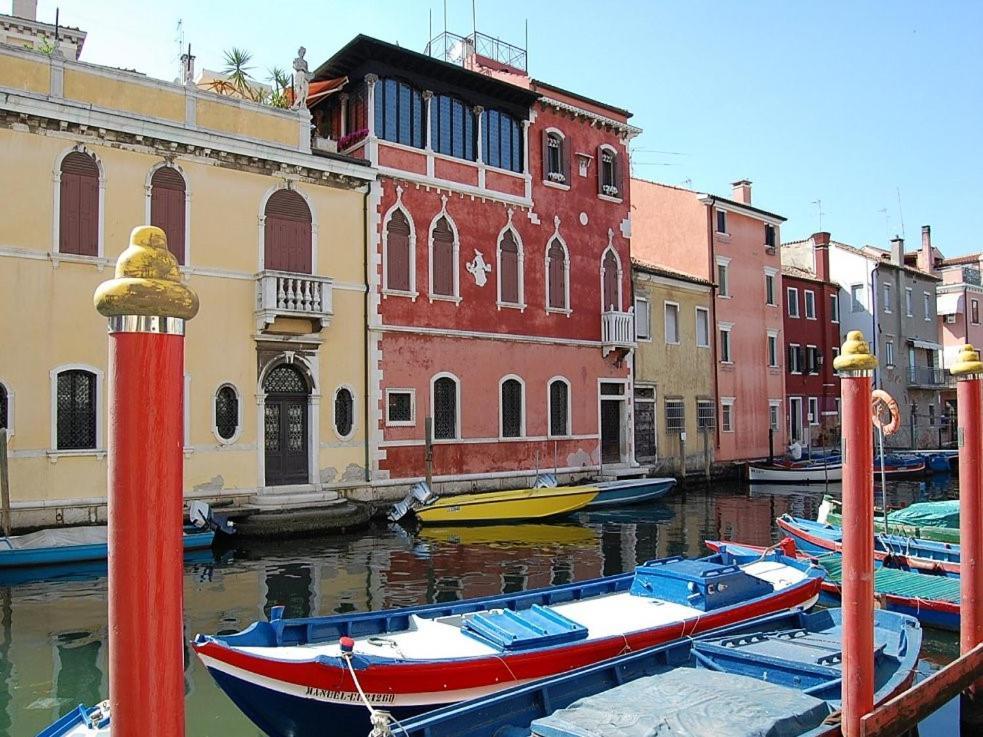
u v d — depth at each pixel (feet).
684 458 94.27
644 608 29.19
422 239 68.44
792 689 18.38
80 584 40.93
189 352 55.62
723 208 103.45
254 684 20.68
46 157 50.72
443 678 22.26
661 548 53.42
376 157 65.67
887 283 133.59
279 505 57.06
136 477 9.45
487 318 72.74
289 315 58.80
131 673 9.39
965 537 24.56
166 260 9.89
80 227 51.80
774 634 25.39
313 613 36.14
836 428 122.21
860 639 16.90
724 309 102.83
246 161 59.06
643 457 89.35
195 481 55.36
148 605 9.43
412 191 67.92
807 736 16.29
